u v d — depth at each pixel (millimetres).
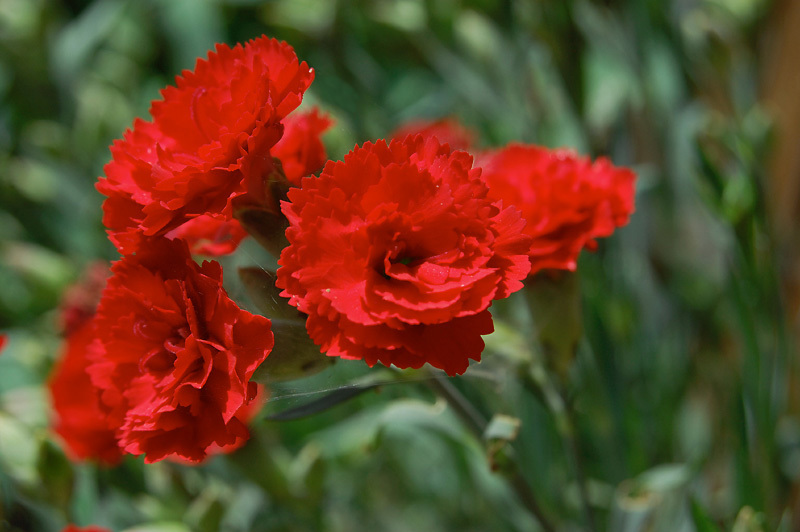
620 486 574
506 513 574
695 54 636
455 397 500
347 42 737
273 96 451
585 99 615
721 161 581
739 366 574
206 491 558
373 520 790
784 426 640
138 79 881
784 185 726
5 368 769
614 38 650
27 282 736
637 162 734
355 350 442
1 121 872
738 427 542
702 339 676
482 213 446
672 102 649
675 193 665
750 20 647
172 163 455
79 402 543
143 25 896
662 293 679
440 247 446
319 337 442
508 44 671
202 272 453
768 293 553
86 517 578
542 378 510
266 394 468
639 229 670
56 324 677
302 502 565
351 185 446
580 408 574
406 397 577
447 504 745
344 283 441
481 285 442
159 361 458
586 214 490
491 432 492
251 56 464
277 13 738
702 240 733
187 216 448
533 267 490
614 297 604
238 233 468
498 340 500
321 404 480
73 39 817
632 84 654
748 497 542
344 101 673
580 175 504
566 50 592
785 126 720
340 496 713
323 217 442
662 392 631
